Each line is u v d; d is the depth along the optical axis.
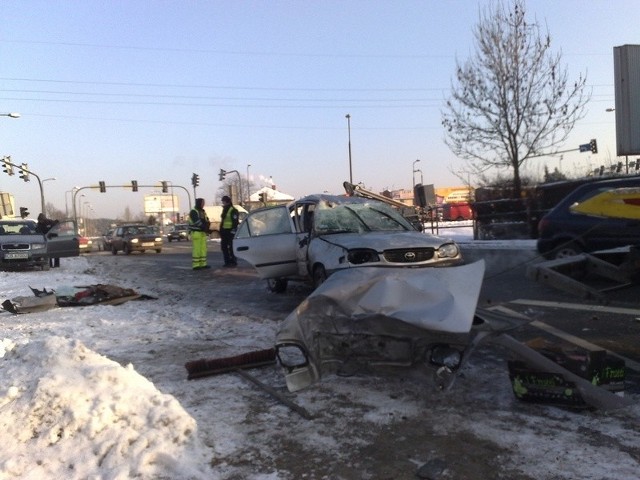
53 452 3.22
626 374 4.84
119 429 3.43
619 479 3.03
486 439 3.60
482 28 20.47
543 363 4.05
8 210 34.16
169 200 97.50
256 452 3.51
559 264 8.35
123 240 28.84
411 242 7.43
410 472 3.22
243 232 9.79
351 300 4.35
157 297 10.86
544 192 17.41
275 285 10.78
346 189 12.45
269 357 5.48
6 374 4.02
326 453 3.48
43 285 12.99
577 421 3.83
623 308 7.38
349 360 4.55
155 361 5.80
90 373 3.85
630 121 7.45
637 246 8.58
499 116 20.61
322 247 7.91
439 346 4.16
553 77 19.98
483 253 15.17
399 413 4.08
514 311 7.58
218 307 9.43
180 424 3.56
